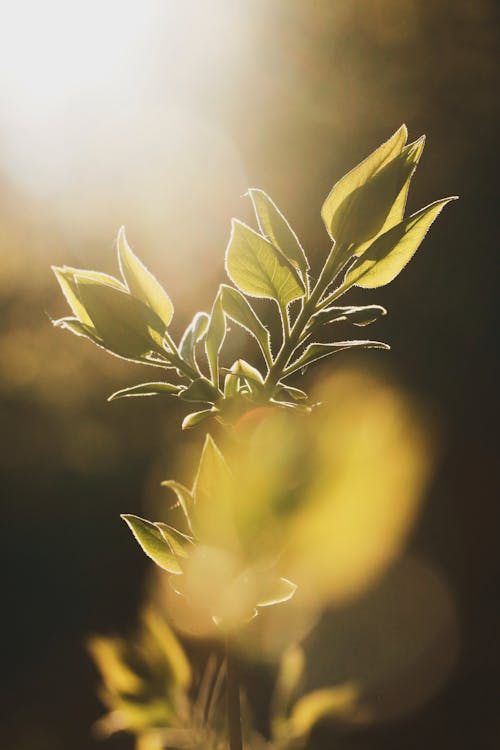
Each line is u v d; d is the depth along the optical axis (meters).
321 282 0.36
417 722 1.75
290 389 0.35
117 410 3.22
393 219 0.37
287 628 0.46
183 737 0.45
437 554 2.45
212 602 0.34
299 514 0.30
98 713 2.33
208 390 0.35
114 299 0.36
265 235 0.37
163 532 0.35
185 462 0.55
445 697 1.96
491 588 2.41
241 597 0.34
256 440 0.31
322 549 0.30
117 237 0.37
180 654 0.45
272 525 0.31
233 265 0.37
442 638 2.15
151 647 0.45
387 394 0.29
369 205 0.36
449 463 2.77
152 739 0.45
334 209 0.37
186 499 0.34
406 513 0.29
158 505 2.86
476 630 2.24
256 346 1.76
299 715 0.45
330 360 2.46
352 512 0.29
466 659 2.14
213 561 0.33
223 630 0.34
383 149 0.37
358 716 0.46
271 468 0.31
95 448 3.17
